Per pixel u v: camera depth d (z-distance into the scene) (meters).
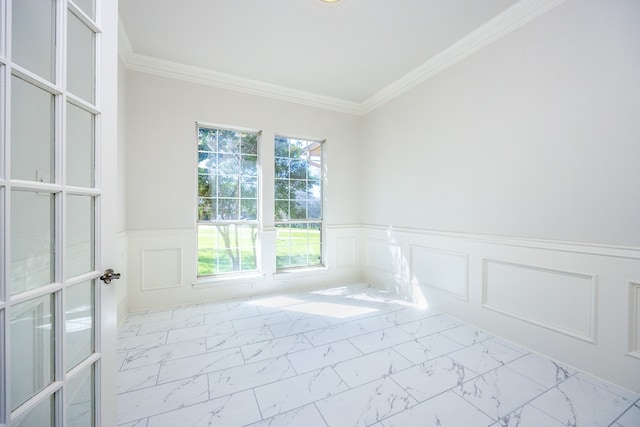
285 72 3.28
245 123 3.51
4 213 0.78
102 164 1.14
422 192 3.24
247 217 3.64
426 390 1.71
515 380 1.82
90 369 1.11
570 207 1.98
